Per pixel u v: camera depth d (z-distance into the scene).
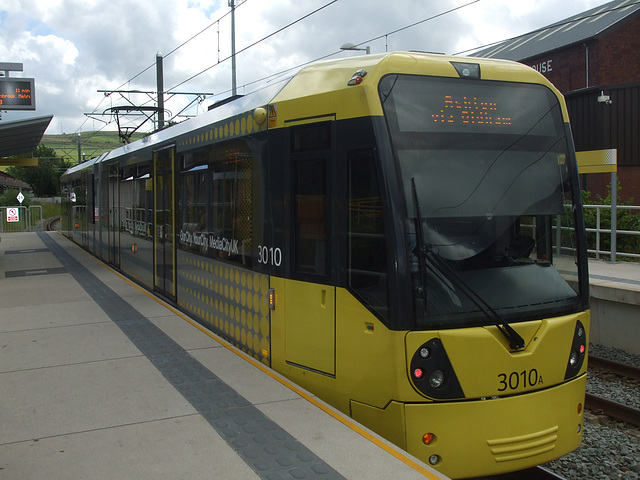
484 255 4.43
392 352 4.17
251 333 6.00
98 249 16.66
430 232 4.28
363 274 4.42
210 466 3.70
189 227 8.00
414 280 4.17
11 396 5.02
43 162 68.56
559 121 4.91
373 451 3.88
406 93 4.45
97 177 16.52
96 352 6.37
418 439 4.15
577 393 4.66
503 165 4.61
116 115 19.06
